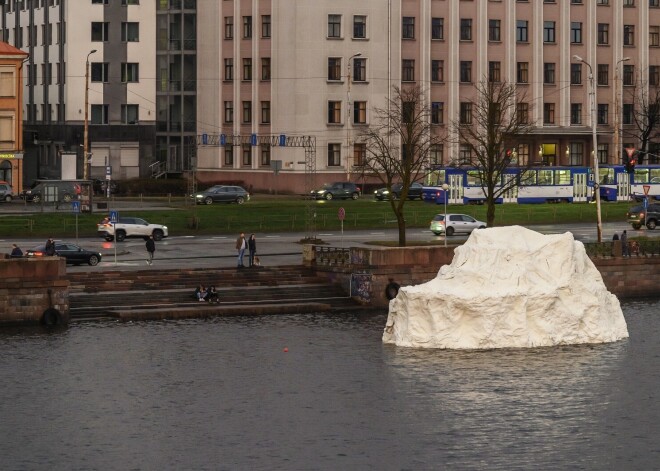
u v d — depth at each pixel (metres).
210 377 124.81
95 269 164.62
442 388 121.88
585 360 133.00
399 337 138.62
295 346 137.75
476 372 127.56
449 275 139.62
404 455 103.00
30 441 106.25
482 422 111.62
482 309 136.88
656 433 109.00
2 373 125.00
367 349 136.62
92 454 103.25
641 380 125.38
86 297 153.12
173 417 112.56
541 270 139.88
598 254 169.88
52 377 123.75
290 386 122.06
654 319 155.12
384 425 110.69
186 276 162.62
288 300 160.25
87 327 144.88
